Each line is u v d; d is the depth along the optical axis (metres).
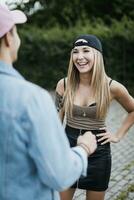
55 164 1.70
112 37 17.56
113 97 3.49
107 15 23.45
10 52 1.85
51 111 1.73
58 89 3.61
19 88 1.73
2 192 1.73
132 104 3.59
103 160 3.39
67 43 17.59
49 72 17.78
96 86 3.37
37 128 1.68
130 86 17.73
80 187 3.42
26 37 17.52
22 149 1.70
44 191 1.80
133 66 17.78
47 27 24.25
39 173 1.73
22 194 1.74
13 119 1.69
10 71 1.79
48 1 25.48
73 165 1.80
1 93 1.73
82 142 1.99
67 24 24.72
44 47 17.61
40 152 1.68
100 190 3.43
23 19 1.95
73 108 3.40
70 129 3.44
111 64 17.56
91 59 3.34
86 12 24.11
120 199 5.40
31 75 17.75
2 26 1.78
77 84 3.47
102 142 3.39
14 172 1.72
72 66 3.46
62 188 1.75
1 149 1.71
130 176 6.36
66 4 24.84
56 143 1.71
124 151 7.91
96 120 3.38
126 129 3.69
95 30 17.92
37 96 1.72
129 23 18.70
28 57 17.62
